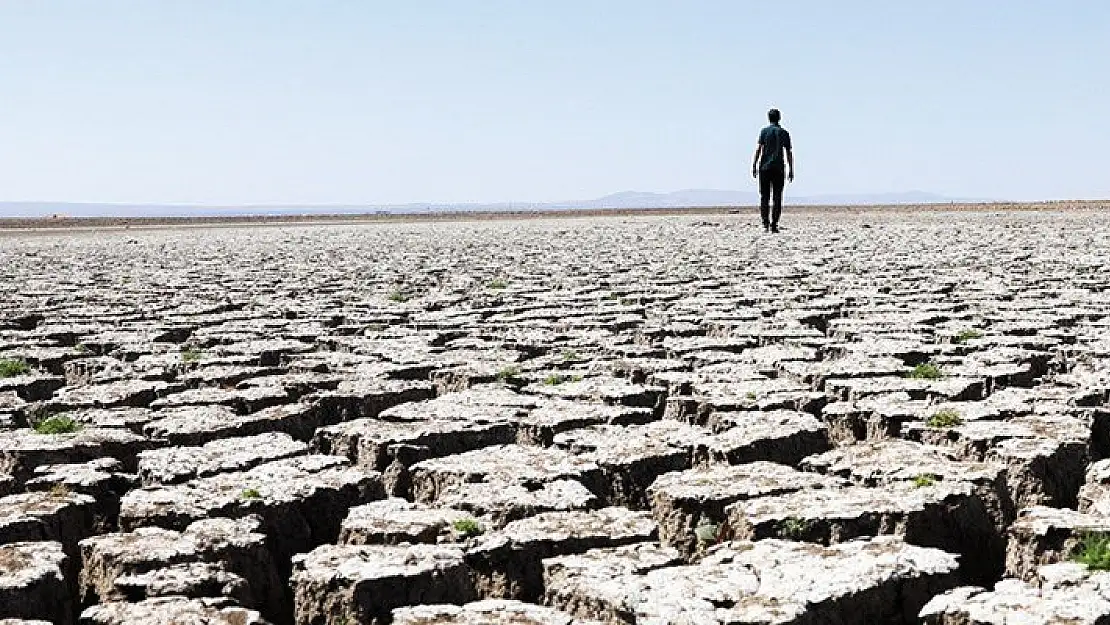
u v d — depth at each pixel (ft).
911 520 18.98
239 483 21.81
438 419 27.07
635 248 95.09
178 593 16.83
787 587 15.97
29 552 18.06
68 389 32.65
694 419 28.12
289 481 21.85
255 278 69.92
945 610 15.46
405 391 30.96
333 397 29.84
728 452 23.50
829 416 27.07
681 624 14.93
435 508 20.47
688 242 102.17
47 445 24.59
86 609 16.30
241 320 48.24
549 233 134.92
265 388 31.55
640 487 22.74
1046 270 63.82
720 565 17.07
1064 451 22.80
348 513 20.40
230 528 19.16
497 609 15.87
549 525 19.17
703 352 37.09
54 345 41.81
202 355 38.34
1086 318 43.45
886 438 25.32
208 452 24.23
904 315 44.86
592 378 32.65
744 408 27.86
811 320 45.34
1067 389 28.66
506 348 39.52
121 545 18.28
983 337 38.47
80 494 21.21
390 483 23.93
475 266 78.07
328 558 17.75
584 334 41.93
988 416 25.81
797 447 24.59
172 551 17.98
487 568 18.01
